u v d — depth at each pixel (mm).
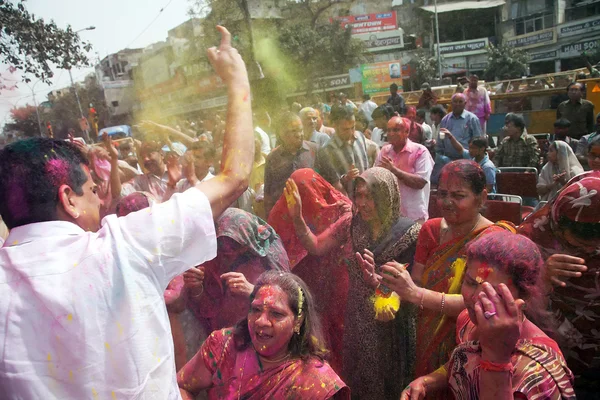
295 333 1669
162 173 3984
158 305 1054
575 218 1829
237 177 1199
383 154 3592
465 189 2043
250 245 2281
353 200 2436
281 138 3426
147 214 1078
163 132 4211
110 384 987
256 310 1642
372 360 2365
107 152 3496
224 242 2266
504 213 3770
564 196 1858
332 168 3371
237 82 1332
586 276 1901
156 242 1051
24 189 1028
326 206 2832
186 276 2156
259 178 4316
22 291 967
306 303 1689
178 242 1072
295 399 1574
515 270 1369
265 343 1620
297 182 2887
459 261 2094
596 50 21156
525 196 4664
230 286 2117
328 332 2529
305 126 4477
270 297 1637
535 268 1394
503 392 1223
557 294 1972
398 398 2354
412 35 20766
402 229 2354
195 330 2297
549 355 1345
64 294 964
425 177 3414
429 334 2135
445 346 2090
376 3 15836
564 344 2008
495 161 5918
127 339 995
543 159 7309
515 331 1187
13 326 946
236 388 1652
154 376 1037
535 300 1646
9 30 2637
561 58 22203
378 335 2340
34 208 1039
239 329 1736
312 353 1702
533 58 22797
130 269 1017
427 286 2191
